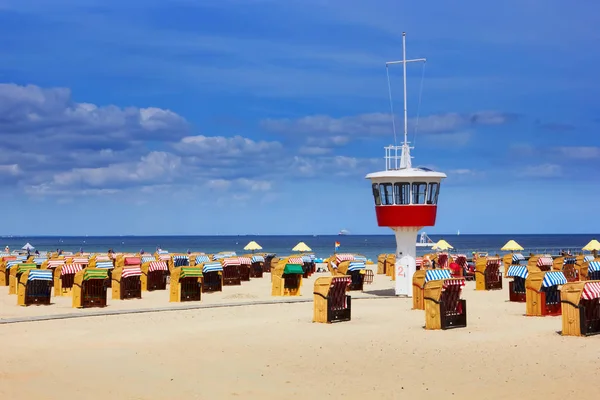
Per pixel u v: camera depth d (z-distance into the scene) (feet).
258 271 164.45
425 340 64.49
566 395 43.24
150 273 125.29
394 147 120.47
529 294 82.99
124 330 73.41
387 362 54.54
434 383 47.29
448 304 72.64
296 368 52.70
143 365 54.08
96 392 45.50
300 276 113.60
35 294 100.37
